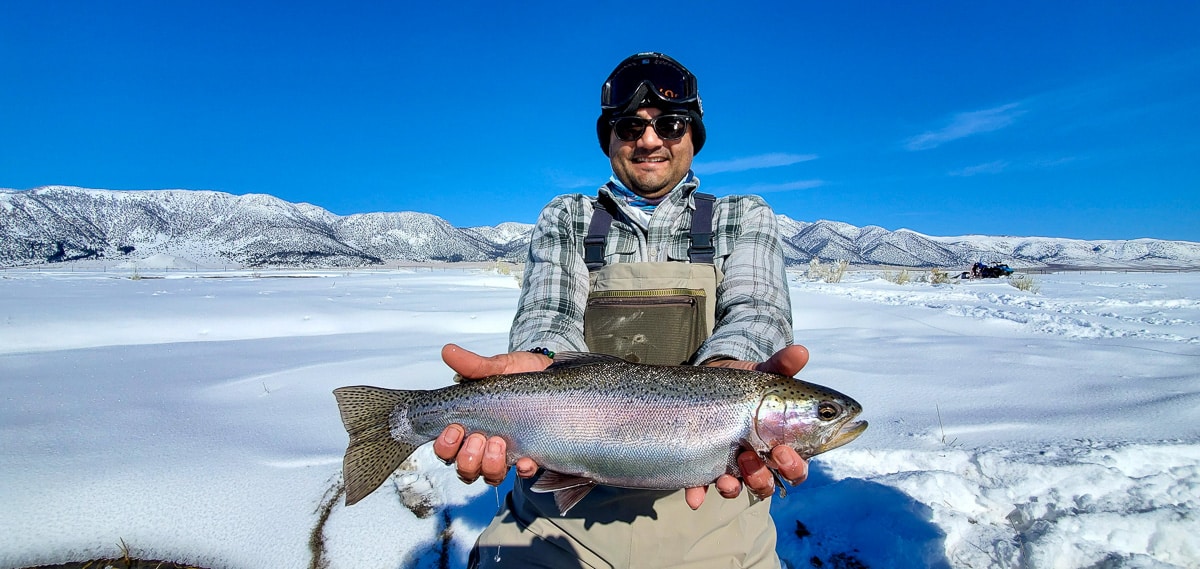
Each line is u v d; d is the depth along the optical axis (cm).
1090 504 115
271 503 121
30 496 118
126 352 282
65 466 131
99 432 155
